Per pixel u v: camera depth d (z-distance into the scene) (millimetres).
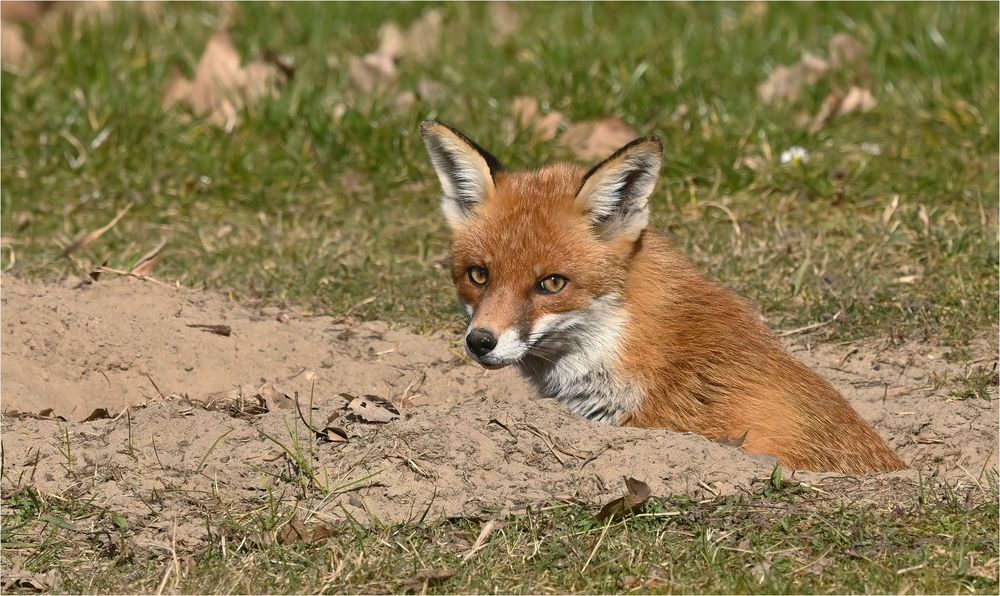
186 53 19516
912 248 13852
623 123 16688
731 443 9211
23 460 8781
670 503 8312
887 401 10984
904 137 16562
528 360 10109
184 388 10914
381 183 15984
